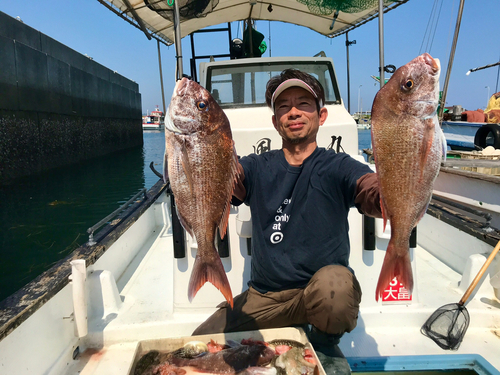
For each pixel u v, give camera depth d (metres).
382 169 1.50
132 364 1.82
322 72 3.76
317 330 1.83
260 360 1.86
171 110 1.61
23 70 15.90
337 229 1.86
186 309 2.53
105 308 2.59
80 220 9.62
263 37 5.30
